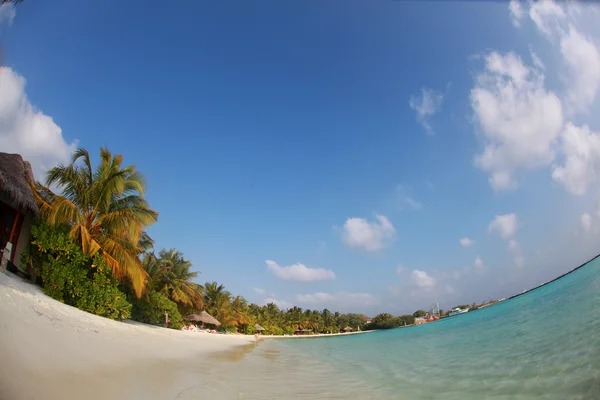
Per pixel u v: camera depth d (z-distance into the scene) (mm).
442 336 31750
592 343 11195
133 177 20203
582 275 35375
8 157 13773
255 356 20969
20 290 10875
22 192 13078
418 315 135750
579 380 7629
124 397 5414
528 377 8852
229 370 11695
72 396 4797
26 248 14102
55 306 11742
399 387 9812
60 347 7289
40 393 4453
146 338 14844
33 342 6609
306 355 25594
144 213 20094
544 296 38375
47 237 14328
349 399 8062
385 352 23828
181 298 34938
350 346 36688
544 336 15023
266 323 94938
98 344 9359
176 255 41094
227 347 24219
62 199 15594
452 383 9672
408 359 17359
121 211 18672
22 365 5109
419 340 31750
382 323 136750
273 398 7609
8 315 7281
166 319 27188
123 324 16828
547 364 9898
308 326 121062
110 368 7203
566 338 13180
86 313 14219
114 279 17344
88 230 17938
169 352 12875
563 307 23453
